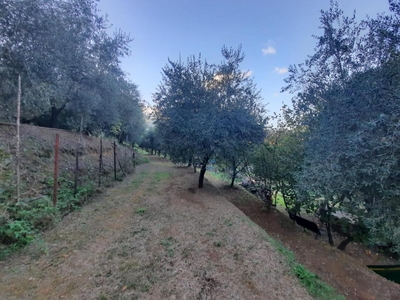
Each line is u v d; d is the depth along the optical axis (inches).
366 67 151.9
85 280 107.7
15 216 140.1
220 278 119.2
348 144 136.6
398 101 115.8
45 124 503.5
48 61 225.3
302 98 221.5
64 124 539.8
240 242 166.7
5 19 181.6
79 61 355.6
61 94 323.9
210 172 654.5
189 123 301.1
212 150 311.4
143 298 98.3
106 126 717.3
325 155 156.1
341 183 142.6
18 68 203.2
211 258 139.7
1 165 167.8
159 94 364.2
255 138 318.0
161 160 902.4
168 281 112.0
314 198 201.2
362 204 148.3
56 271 112.9
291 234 265.1
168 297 100.7
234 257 143.7
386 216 127.5
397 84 125.2
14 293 95.1
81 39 333.4
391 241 140.6
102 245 143.7
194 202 271.3
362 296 161.6
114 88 521.7
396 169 113.7
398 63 128.4
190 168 634.8
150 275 115.6
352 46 168.4
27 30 197.3
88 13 319.3
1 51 184.9
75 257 126.9
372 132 123.0
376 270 230.7
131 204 235.0
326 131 161.6
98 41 400.8
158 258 133.3
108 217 192.5
